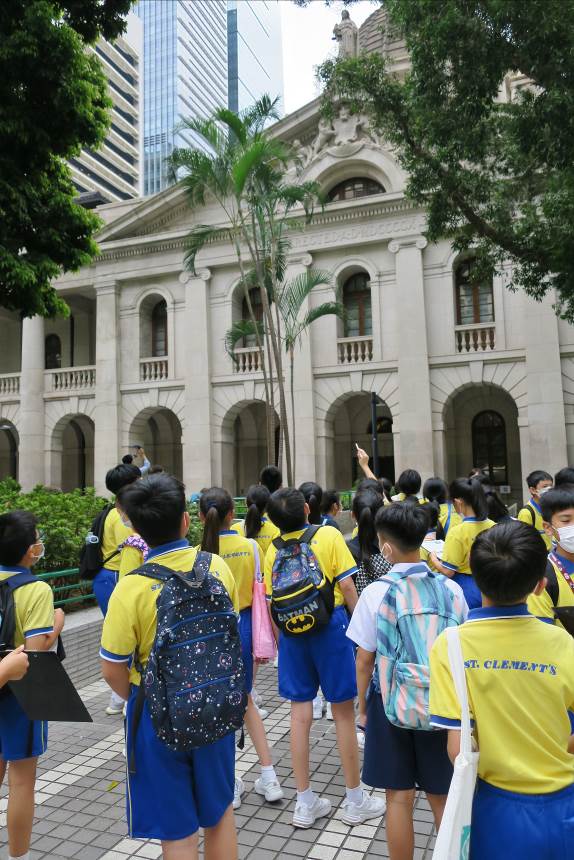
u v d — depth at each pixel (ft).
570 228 34.94
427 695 9.04
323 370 68.44
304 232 69.36
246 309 76.28
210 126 50.06
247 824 12.71
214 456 72.69
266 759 13.76
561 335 60.03
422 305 64.23
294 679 13.05
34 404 80.33
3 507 27.61
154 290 77.10
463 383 63.05
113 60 322.34
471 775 6.47
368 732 10.10
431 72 35.29
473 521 15.85
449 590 9.73
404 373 64.18
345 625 13.08
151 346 79.77
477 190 40.01
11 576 11.00
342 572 13.11
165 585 8.37
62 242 35.88
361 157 67.82
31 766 10.82
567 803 6.42
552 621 10.55
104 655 8.64
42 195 34.81
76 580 26.45
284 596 12.46
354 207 66.54
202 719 7.74
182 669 7.89
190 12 390.01
